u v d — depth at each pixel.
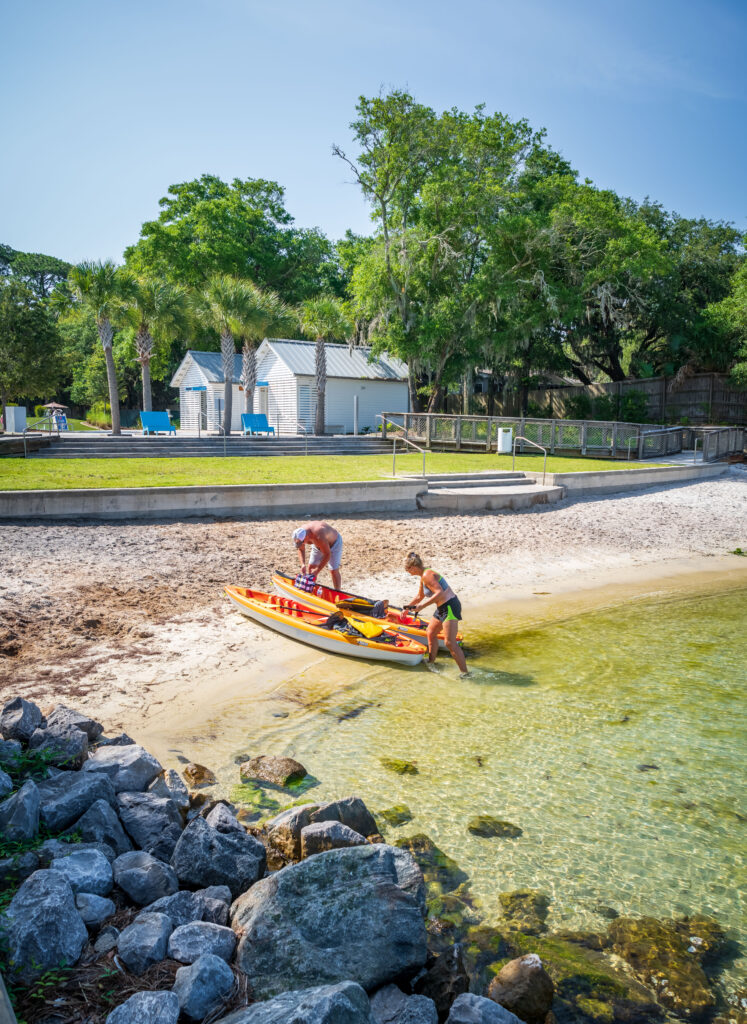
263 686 7.90
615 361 42.44
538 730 7.08
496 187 30.67
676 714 7.55
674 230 39.06
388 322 33.12
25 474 16.58
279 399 35.97
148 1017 2.99
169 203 47.78
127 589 10.55
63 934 3.44
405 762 6.29
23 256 67.62
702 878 4.81
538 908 4.42
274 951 3.57
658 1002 3.72
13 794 4.56
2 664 7.72
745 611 11.83
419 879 4.14
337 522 15.84
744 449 32.72
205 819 4.56
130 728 6.59
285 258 50.22
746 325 33.47
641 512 19.80
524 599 12.12
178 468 19.48
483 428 29.64
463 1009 3.32
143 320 30.27
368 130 30.72
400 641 9.05
